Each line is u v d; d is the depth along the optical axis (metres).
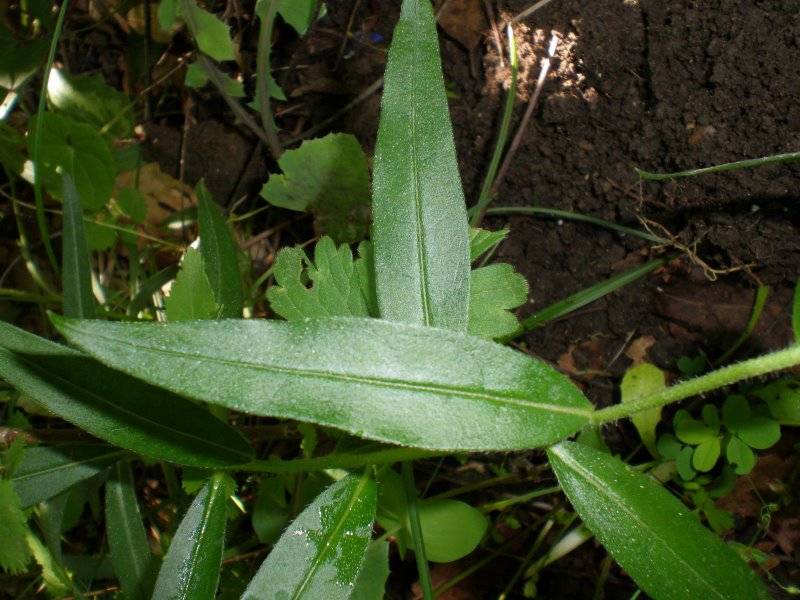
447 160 0.12
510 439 0.10
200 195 0.15
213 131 0.19
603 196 0.17
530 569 0.17
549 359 0.18
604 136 0.16
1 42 0.18
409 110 0.12
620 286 0.17
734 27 0.15
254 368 0.09
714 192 0.16
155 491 0.19
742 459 0.15
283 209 0.19
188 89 0.19
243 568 0.17
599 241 0.17
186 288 0.13
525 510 0.18
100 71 0.21
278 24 0.18
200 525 0.12
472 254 0.14
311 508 0.11
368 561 0.15
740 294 0.16
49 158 0.18
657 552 0.11
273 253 0.20
